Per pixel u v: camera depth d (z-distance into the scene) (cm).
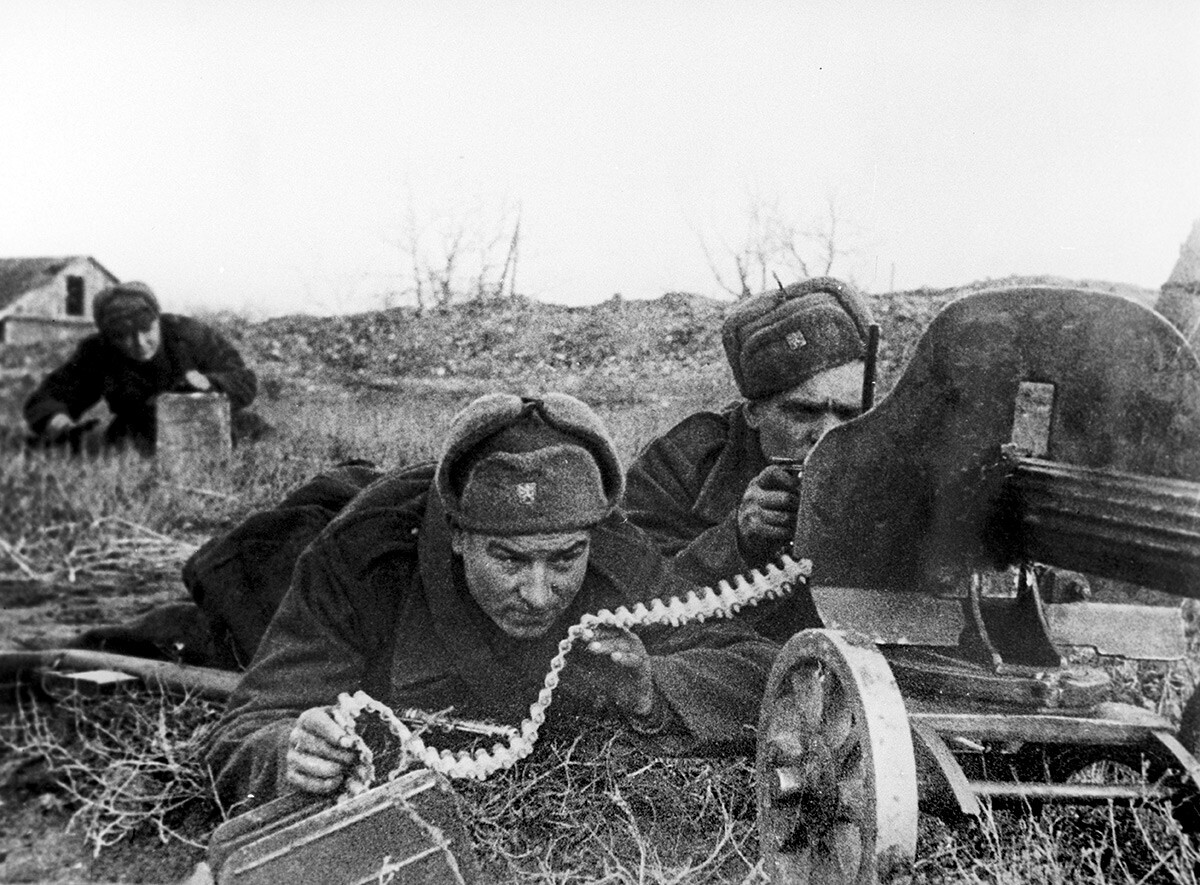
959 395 340
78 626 460
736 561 408
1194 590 297
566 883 374
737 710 398
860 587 355
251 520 439
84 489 462
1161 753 319
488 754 393
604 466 388
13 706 458
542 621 390
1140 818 335
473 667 395
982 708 333
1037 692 330
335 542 400
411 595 398
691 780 396
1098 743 322
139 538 460
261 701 395
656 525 412
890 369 409
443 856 338
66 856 405
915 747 322
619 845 386
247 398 445
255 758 378
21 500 462
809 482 359
